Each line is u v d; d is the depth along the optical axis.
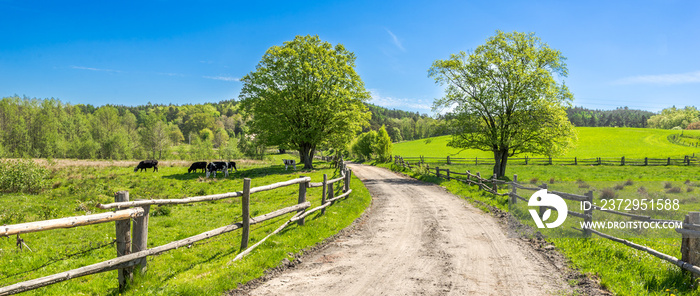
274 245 8.27
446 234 9.84
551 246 8.25
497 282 6.23
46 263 7.63
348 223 11.34
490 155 65.31
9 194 17.50
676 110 166.50
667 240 8.60
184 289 5.66
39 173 19.27
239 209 14.51
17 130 63.06
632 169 36.25
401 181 27.44
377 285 6.16
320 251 8.34
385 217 12.48
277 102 37.47
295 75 37.22
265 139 41.34
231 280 6.18
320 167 43.47
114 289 5.73
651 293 5.57
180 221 12.19
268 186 8.59
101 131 75.25
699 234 5.88
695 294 5.44
